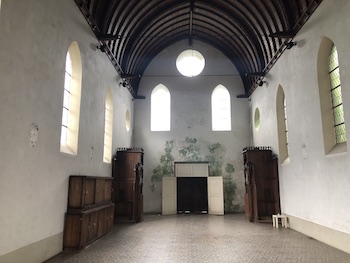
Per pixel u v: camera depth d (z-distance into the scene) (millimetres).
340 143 8914
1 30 5363
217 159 19453
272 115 14617
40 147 6848
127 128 18000
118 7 12148
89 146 10445
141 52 18766
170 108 20094
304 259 7234
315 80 9758
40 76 6863
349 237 7832
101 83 12062
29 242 6348
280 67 13312
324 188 9242
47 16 7238
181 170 19297
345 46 7918
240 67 20391
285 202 12969
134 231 11625
